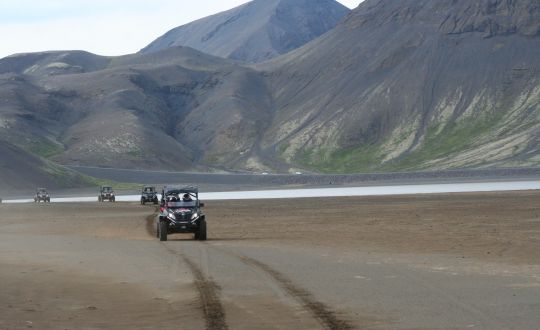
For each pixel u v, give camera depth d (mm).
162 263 28766
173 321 16703
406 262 28719
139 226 58844
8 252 35125
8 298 20328
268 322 16297
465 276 24078
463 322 16000
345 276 24203
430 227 50688
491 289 21000
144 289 21750
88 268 27578
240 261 29188
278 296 19922
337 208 87312
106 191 140000
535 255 31109
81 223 65250
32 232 54219
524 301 18766
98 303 19406
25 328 16094
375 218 63938
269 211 83188
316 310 17672
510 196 112312
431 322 16047
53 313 17938
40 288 22250
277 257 30906
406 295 19969
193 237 45562
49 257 32188
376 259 30000
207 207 98438
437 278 23578
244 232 49594
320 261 29141
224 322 16375
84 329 15945
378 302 18812
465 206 83500
